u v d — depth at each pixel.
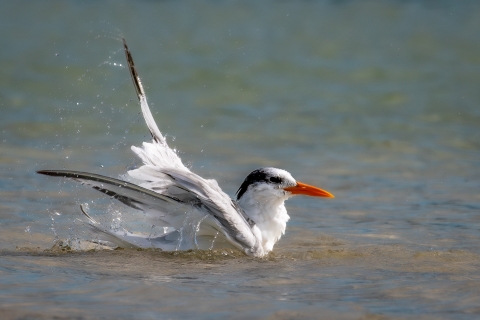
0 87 21.83
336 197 12.77
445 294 7.07
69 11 35.19
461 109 20.98
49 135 17.19
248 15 34.56
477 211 11.80
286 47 28.70
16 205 11.38
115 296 6.80
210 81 23.86
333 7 36.69
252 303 6.68
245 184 9.48
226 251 8.97
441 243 9.77
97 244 9.24
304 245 9.70
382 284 7.48
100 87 22.45
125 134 17.66
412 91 23.19
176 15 34.22
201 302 6.68
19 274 7.57
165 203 8.61
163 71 24.64
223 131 18.42
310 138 17.92
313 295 7.02
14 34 30.11
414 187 13.53
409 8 36.44
